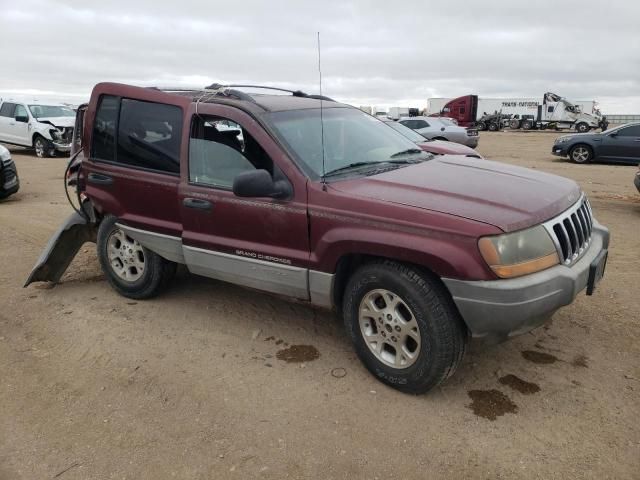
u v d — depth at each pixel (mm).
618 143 16188
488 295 2898
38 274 5070
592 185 11789
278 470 2736
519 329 3041
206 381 3551
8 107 19328
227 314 4562
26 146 18766
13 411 3299
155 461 2826
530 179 3689
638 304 4598
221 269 4027
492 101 48875
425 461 2771
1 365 3836
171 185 4168
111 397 3410
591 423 3031
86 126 4746
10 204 9672
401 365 3336
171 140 4199
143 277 4703
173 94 4262
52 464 2832
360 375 3586
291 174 3547
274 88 4812
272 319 4457
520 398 3289
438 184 3412
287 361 3787
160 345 4059
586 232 3527
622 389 3352
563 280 3031
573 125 46906
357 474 2697
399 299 3232
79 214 5117
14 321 4531
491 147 25453
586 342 3955
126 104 4484
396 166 3902
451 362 3145
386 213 3158
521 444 2877
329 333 4199
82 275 5625
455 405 3234
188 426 3100
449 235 2965
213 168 3949
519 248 2938
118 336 4211
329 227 3379
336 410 3209
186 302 4820
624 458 2748
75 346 4078
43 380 3631
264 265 3760
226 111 3883
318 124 4031
